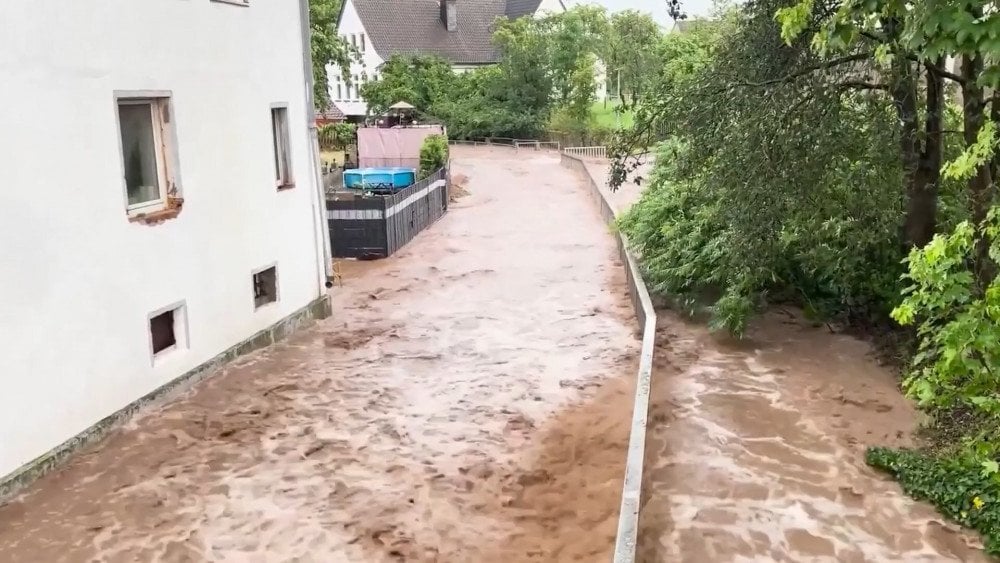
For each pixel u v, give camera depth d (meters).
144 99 10.27
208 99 11.41
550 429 9.83
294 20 13.81
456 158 47.75
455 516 7.81
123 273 9.78
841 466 8.56
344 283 17.70
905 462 8.32
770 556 6.98
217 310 11.74
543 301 15.96
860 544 7.15
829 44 7.62
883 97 11.77
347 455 9.14
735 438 9.28
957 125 12.55
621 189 30.36
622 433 9.61
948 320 7.61
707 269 13.61
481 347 13.10
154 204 10.57
